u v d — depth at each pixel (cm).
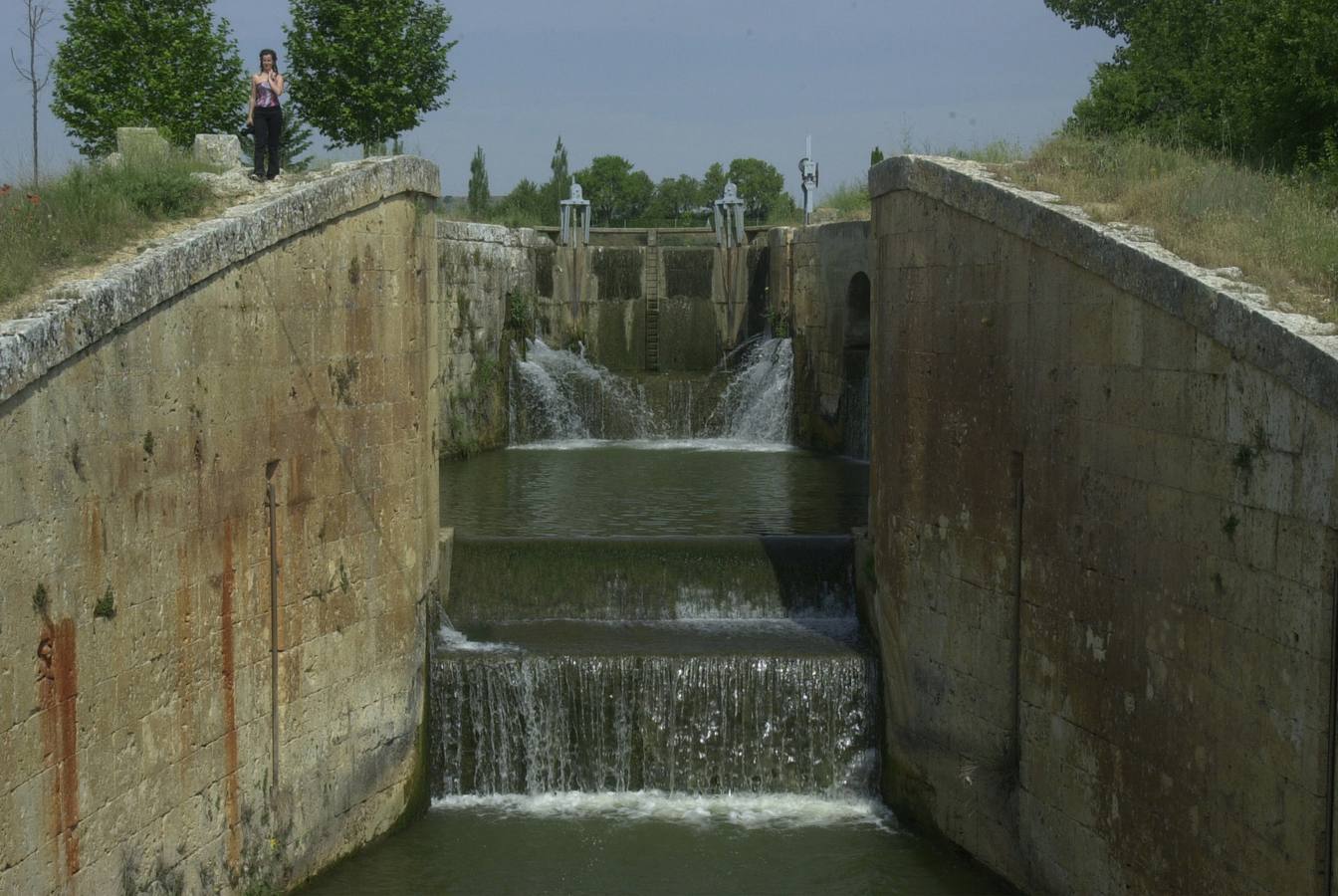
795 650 1730
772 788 1695
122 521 1160
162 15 3180
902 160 1600
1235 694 1081
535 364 3397
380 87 3616
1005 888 1448
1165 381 1167
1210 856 1120
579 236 3694
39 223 1300
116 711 1157
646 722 1684
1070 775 1330
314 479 1455
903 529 1631
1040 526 1370
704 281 3675
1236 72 2372
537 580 1914
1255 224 1349
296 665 1430
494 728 1686
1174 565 1161
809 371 3259
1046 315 1349
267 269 1367
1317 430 979
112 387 1141
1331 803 977
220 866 1312
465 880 1470
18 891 1036
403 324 1616
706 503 2486
